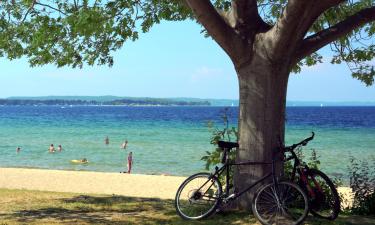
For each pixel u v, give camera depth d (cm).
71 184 1912
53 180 2031
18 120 9756
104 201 911
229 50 679
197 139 4950
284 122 699
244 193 688
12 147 4328
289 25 624
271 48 660
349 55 957
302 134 5434
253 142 680
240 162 690
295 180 696
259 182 672
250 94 683
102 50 940
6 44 901
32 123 8488
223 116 879
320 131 5975
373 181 845
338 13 905
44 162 3328
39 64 949
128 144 4494
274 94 678
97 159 3475
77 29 744
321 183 664
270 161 677
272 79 676
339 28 707
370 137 5000
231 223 636
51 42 827
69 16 726
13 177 2123
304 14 614
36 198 950
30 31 848
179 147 4184
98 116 12481
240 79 696
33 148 4241
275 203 625
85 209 804
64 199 941
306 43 697
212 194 678
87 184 1925
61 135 5588
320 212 662
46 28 754
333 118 10744
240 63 687
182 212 691
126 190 1762
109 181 2025
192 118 10775
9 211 781
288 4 606
